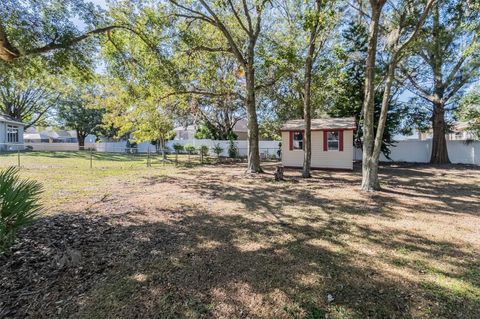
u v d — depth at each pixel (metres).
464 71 13.70
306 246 3.99
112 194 7.42
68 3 6.58
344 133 13.32
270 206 6.34
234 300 2.67
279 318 2.42
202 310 2.52
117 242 4.04
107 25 7.89
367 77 7.73
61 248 3.71
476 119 14.93
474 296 2.73
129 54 9.27
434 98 16.11
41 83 10.62
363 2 10.21
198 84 12.79
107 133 31.53
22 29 6.03
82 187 8.30
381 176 11.25
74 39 6.78
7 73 7.29
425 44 8.91
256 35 11.15
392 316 2.43
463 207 6.21
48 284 2.86
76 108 30.23
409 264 3.42
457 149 16.41
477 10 7.86
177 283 2.96
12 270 3.08
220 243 4.08
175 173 12.23
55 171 11.36
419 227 4.83
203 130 27.33
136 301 2.63
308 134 10.76
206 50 10.91
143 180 10.07
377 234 4.49
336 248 3.91
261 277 3.09
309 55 10.09
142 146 31.12
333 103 17.75
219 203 6.62
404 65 15.41
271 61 10.19
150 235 4.37
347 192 7.95
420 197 7.25
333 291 2.82
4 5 5.79
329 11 8.17
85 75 7.99
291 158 14.80
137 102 11.73
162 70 9.51
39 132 46.66
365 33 14.93
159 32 9.35
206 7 9.91
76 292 2.75
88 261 3.39
